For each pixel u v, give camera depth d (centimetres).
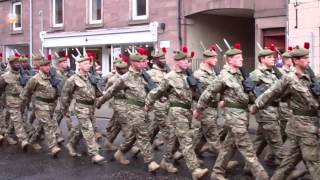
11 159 995
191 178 811
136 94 855
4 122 1179
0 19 2538
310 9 1455
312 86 637
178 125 779
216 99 777
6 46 2533
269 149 899
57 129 1138
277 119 809
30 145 1102
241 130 711
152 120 938
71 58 2206
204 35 1883
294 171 739
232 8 1664
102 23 2084
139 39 1925
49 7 2300
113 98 953
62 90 950
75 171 878
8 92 1085
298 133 650
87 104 936
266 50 852
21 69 1094
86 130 936
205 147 953
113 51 2041
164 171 861
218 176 761
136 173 855
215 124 868
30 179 827
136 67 862
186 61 787
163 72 1009
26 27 2416
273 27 1573
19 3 2456
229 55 724
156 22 1866
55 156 998
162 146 1092
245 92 717
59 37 2241
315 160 646
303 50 641
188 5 1797
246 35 2047
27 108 1188
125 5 1994
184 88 780
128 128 915
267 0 1582
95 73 1079
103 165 925
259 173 707
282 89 654
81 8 2170
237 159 928
